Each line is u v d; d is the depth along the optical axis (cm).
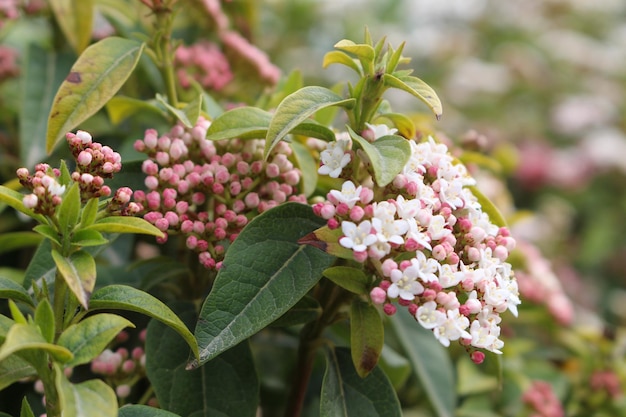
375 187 25
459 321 23
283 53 50
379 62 25
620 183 69
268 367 33
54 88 32
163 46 28
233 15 39
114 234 26
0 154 34
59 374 20
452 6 84
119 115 30
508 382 35
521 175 68
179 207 25
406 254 24
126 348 29
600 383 35
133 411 23
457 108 71
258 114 25
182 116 25
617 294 64
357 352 24
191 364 23
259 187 26
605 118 76
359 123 25
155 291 28
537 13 88
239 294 23
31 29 41
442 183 24
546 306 36
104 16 34
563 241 64
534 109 79
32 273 25
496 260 24
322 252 24
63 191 22
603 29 92
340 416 24
